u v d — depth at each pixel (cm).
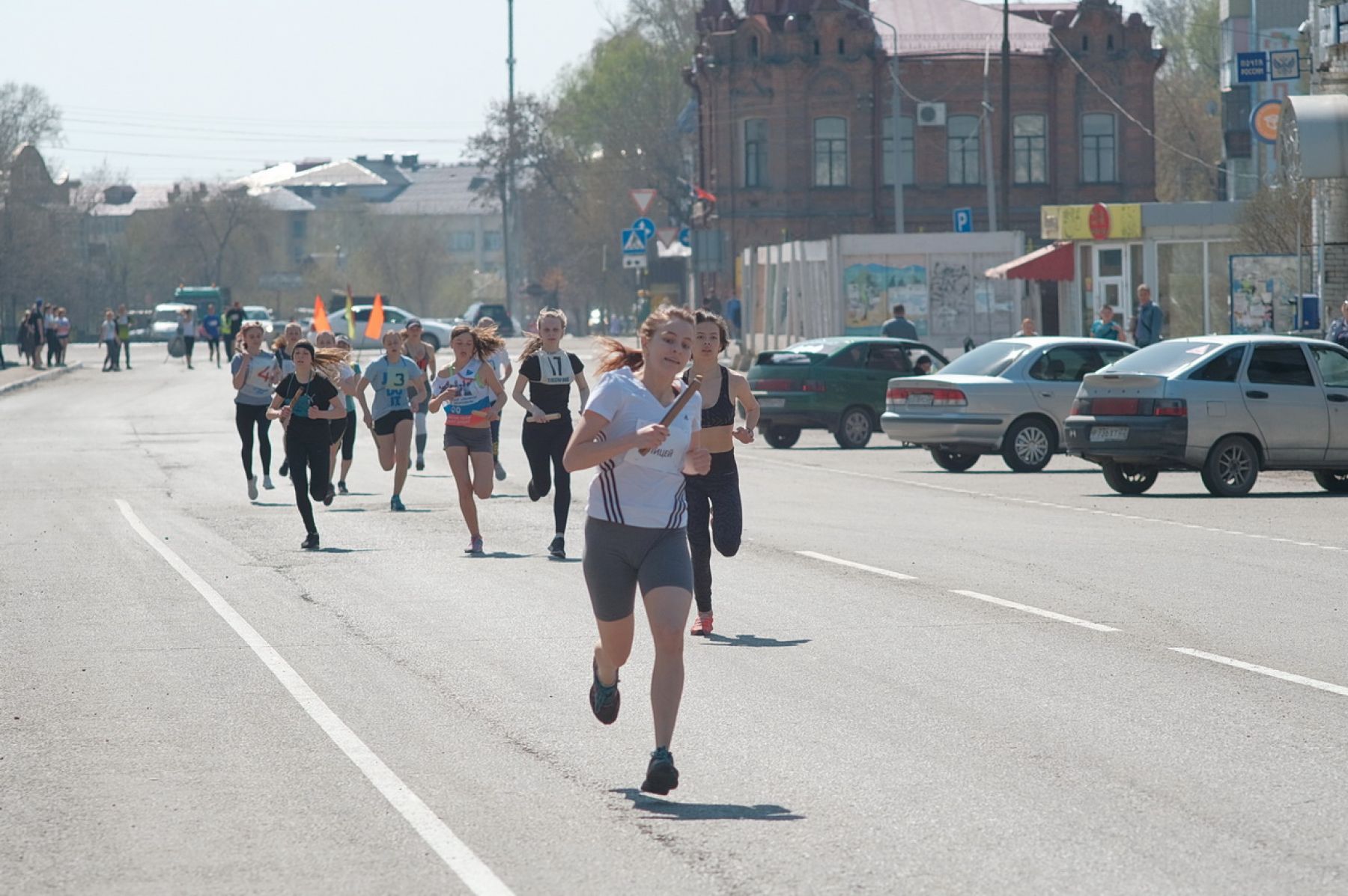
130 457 7031
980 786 1831
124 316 15525
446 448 3884
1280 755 1962
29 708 2283
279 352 5356
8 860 1598
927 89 18362
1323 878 1500
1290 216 9119
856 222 18362
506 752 2011
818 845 1616
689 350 1866
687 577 1833
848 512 4750
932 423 6275
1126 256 10450
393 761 1972
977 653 2612
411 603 3164
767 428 7725
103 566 3731
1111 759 1945
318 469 4034
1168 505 4959
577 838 1652
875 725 2128
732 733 2094
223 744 2064
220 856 1605
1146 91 18425
